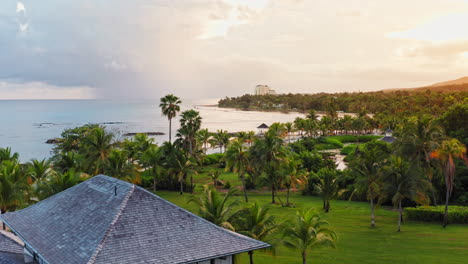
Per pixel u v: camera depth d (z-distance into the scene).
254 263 37.25
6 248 26.69
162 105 99.12
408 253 38.78
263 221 30.98
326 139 145.75
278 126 86.62
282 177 63.75
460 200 61.31
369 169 51.19
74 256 17.92
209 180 89.00
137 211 20.53
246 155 68.88
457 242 42.00
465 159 59.84
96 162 60.94
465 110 68.94
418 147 58.12
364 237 45.31
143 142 88.62
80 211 22.28
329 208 61.69
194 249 19.09
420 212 52.75
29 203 46.59
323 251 40.44
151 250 18.33
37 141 170.50
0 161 60.53
